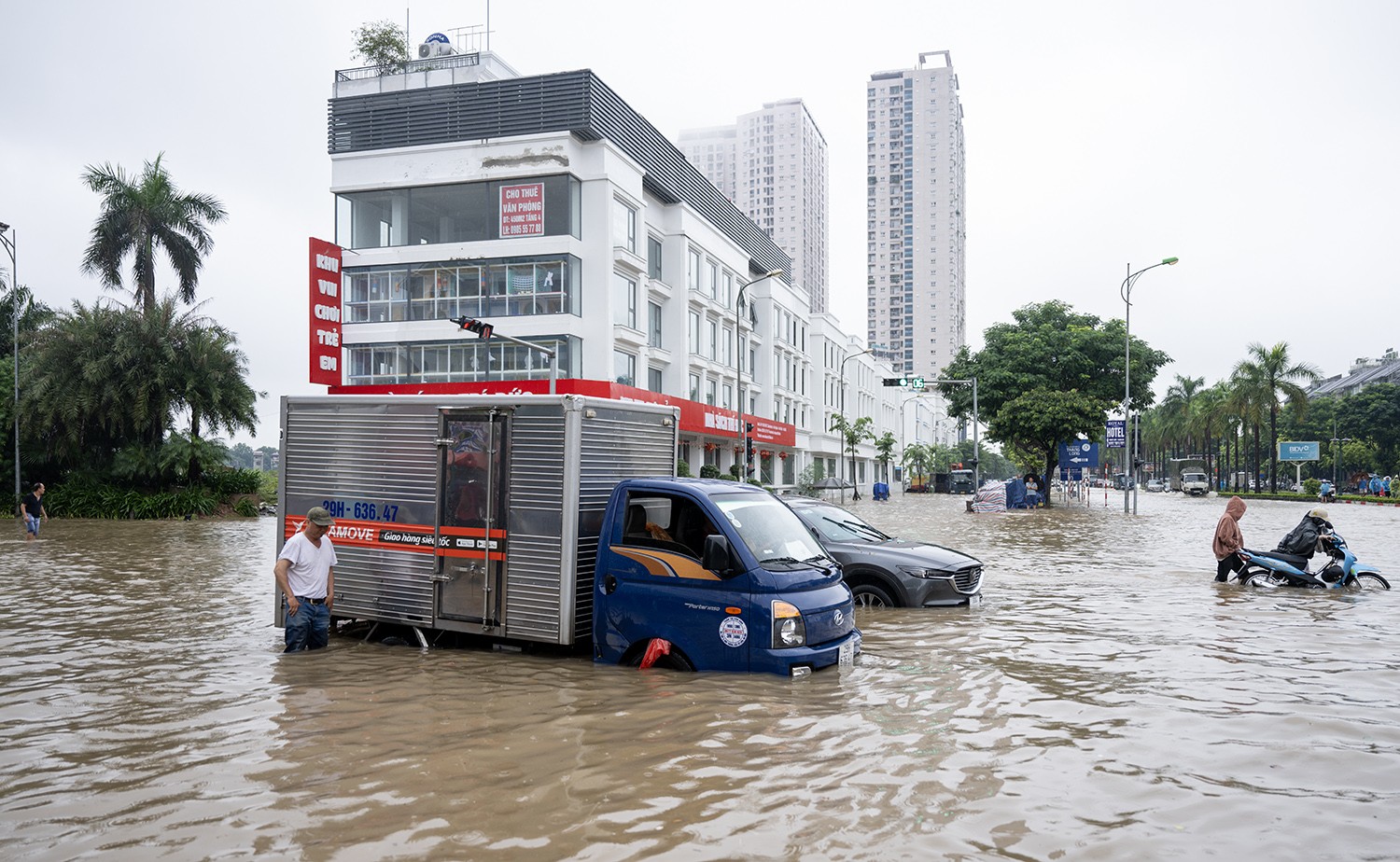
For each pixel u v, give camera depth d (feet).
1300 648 27.71
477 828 13.28
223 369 115.24
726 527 23.12
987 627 31.07
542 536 25.30
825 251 516.73
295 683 23.13
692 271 127.54
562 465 25.13
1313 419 291.17
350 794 14.83
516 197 99.45
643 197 113.39
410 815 13.83
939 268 497.05
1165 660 25.73
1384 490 216.33
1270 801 14.52
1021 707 20.45
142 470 110.83
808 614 22.76
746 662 22.48
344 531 28.53
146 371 111.24
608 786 15.12
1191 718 19.58
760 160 469.57
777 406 170.60
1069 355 158.81
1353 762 16.60
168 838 13.06
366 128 106.22
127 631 31.40
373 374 103.24
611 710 19.89
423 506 27.20
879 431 282.97
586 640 25.67
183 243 129.18
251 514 112.98
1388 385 257.75
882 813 13.85
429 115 103.91
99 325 110.73
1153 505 168.25
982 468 470.39
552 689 21.81
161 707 20.76
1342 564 42.80
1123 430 130.21
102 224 124.98
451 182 101.40
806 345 195.52
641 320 110.11
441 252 100.99
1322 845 12.71
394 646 27.73
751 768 16.05
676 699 20.67
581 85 98.78
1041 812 13.99
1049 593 40.45
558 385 83.66
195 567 53.21
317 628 27.30
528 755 16.85
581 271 100.37
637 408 27.68
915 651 26.78
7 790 15.21
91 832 13.30
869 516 117.70
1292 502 193.36
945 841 12.81
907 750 17.12
